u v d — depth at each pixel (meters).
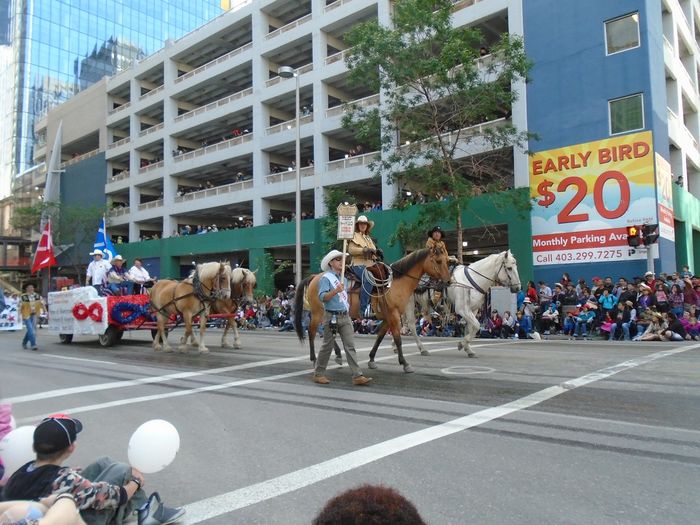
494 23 27.50
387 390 8.17
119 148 52.69
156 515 3.87
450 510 3.94
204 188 47.06
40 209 49.62
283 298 28.41
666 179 22.12
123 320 15.85
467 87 21.23
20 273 62.72
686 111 30.09
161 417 7.02
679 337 15.01
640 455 4.99
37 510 2.88
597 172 21.94
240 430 6.31
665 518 3.73
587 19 22.52
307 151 40.09
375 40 20.97
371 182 33.88
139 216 49.62
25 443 3.86
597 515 3.80
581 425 5.96
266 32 40.44
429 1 20.55
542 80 23.56
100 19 83.62
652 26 21.86
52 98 78.62
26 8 77.19
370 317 10.09
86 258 50.53
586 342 15.27
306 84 36.44
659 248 20.48
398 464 4.93
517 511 3.89
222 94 47.38
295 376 9.79
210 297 13.67
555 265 22.81
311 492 4.40
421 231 22.67
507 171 25.41
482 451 5.21
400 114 22.25
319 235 34.66
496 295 19.30
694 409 6.51
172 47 47.44
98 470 3.81
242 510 4.13
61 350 15.60
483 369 9.74
